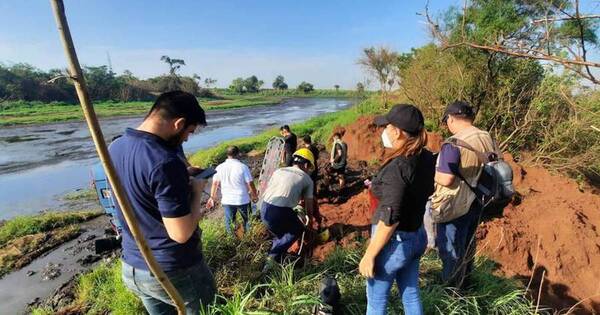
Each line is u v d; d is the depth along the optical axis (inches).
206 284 100.6
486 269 155.1
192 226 86.5
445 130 418.3
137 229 60.0
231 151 220.4
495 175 126.1
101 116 1587.1
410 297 103.6
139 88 2689.5
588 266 177.9
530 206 213.5
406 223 93.9
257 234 201.0
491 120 379.2
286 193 170.6
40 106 1964.8
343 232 213.6
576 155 327.9
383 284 100.3
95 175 155.3
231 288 153.6
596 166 324.2
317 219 206.7
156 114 85.8
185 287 95.0
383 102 727.1
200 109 90.5
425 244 101.7
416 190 91.0
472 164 123.9
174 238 84.6
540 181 256.2
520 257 179.9
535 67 358.9
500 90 369.1
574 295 167.9
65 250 280.4
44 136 1008.2
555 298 165.0
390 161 92.7
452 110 134.6
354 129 499.2
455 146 122.6
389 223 89.7
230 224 203.0
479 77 387.9
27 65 2128.4
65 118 1429.6
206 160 577.9
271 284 137.6
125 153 85.1
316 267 165.2
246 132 1103.6
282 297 132.6
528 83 366.0
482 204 128.0
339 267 163.5
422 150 94.5
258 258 173.6
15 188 491.8
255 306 133.2
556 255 180.1
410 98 486.9
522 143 360.5
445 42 69.7
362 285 143.9
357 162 442.0
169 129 86.4
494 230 188.1
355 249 178.5
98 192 156.3
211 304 103.2
